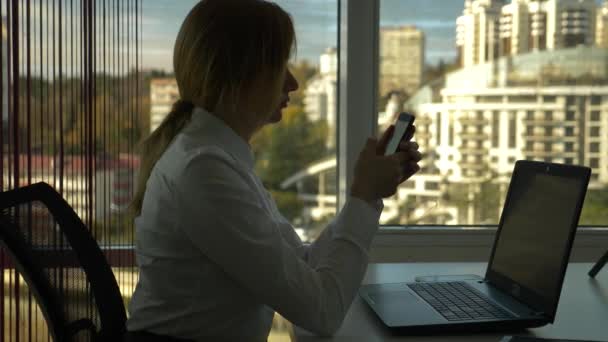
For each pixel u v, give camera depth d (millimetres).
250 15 944
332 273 997
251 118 1003
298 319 940
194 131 963
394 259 2238
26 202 940
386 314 1107
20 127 1862
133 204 1051
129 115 2051
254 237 887
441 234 2248
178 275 913
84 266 972
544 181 1227
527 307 1136
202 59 943
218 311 921
